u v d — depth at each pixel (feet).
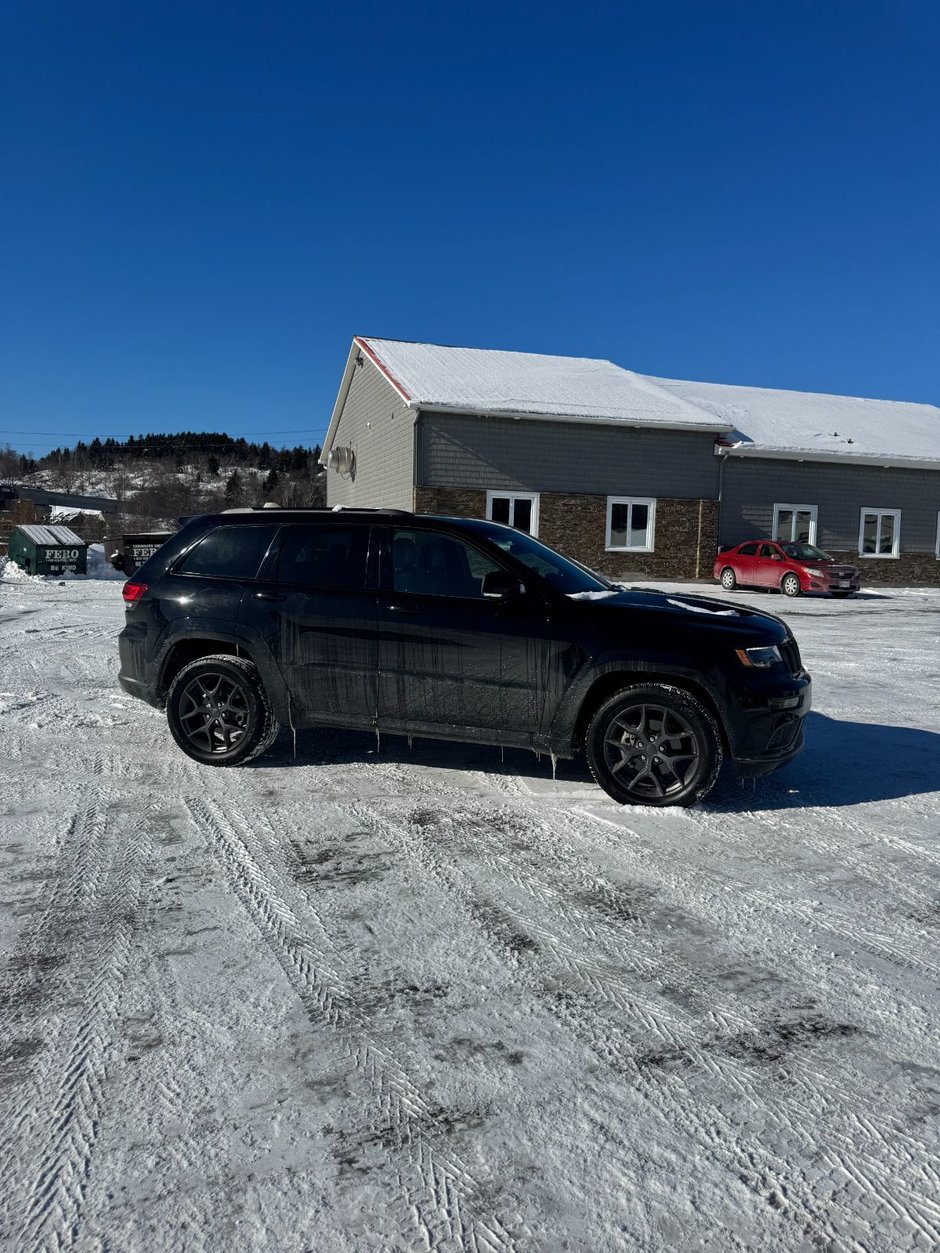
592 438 78.79
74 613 45.37
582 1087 7.43
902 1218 6.00
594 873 12.16
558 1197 6.17
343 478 99.86
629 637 14.78
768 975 9.41
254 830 13.65
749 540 85.30
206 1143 6.66
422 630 15.71
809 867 12.53
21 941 9.92
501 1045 8.03
